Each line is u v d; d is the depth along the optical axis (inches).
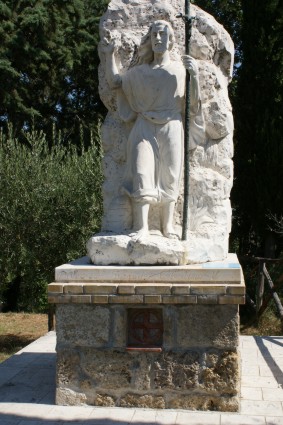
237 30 579.2
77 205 343.0
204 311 161.8
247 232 504.7
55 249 346.3
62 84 636.1
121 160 197.2
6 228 339.9
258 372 211.9
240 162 476.4
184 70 185.8
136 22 200.7
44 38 562.9
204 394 162.2
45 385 187.3
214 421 154.6
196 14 200.1
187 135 179.5
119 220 187.3
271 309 419.8
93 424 152.9
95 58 622.5
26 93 571.5
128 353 165.2
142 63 190.5
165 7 199.0
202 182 189.5
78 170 352.2
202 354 162.2
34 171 347.9
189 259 172.1
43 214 343.6
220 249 185.8
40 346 244.8
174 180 181.8
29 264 342.0
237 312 160.6
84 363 166.7
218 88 192.9
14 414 160.6
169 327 163.5
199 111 188.1
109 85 193.8
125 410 162.7
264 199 462.9
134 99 186.5
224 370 161.2
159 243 169.0
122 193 187.8
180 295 160.6
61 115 653.3
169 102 183.0
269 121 463.2
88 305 166.2
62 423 153.9
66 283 166.7
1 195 345.1
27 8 547.5
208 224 188.9
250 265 477.7
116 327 165.3
